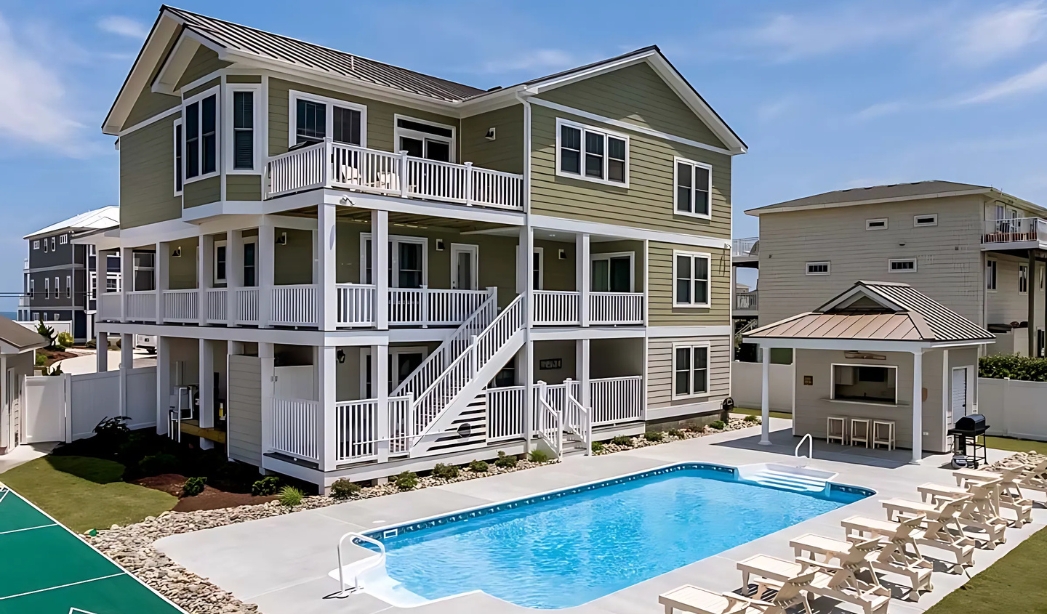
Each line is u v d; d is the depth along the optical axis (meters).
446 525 11.91
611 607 8.03
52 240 51.72
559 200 18.09
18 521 10.61
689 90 21.39
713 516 12.95
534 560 10.48
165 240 19.33
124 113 21.31
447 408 15.20
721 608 6.97
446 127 18.72
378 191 14.41
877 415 18.53
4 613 7.15
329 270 13.56
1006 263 29.97
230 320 16.28
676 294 21.48
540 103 17.64
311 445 13.54
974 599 8.29
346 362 17.19
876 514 12.01
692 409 21.86
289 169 14.64
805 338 17.91
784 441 19.47
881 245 30.16
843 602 8.28
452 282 19.19
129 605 7.42
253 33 18.20
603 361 21.22
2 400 17.34
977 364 19.30
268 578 8.81
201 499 12.78
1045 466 13.20
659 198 20.97
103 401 19.64
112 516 11.98
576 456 17.27
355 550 9.92
